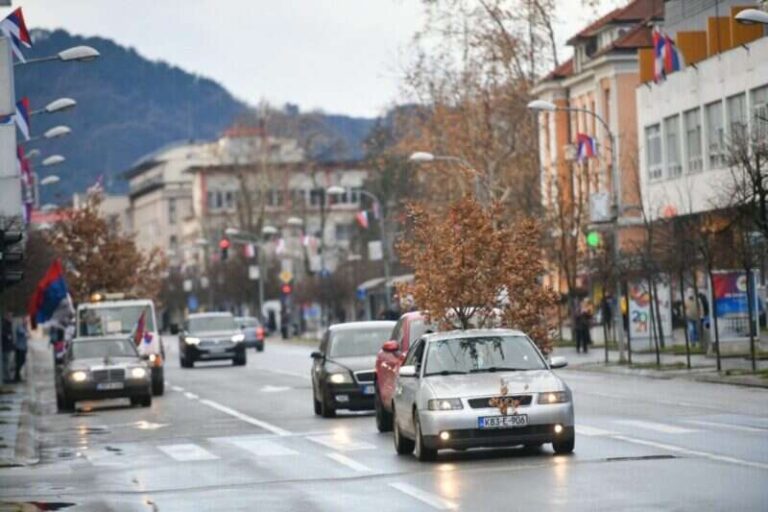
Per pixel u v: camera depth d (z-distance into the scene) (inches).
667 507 1282.0
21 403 3695.9
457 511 1332.4
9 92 1889.8
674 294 5433.1
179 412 3100.4
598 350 5201.8
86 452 2249.0
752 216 3282.5
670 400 2701.8
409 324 2363.4
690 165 5477.4
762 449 1736.0
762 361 3801.7
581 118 7224.4
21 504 1560.0
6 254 2028.8
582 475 1552.7
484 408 1739.7
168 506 1498.5
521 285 2620.6
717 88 5211.6
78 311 4097.0
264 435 2385.6
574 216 5590.6
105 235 6181.1
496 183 6294.3
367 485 1585.9
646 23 6658.5
